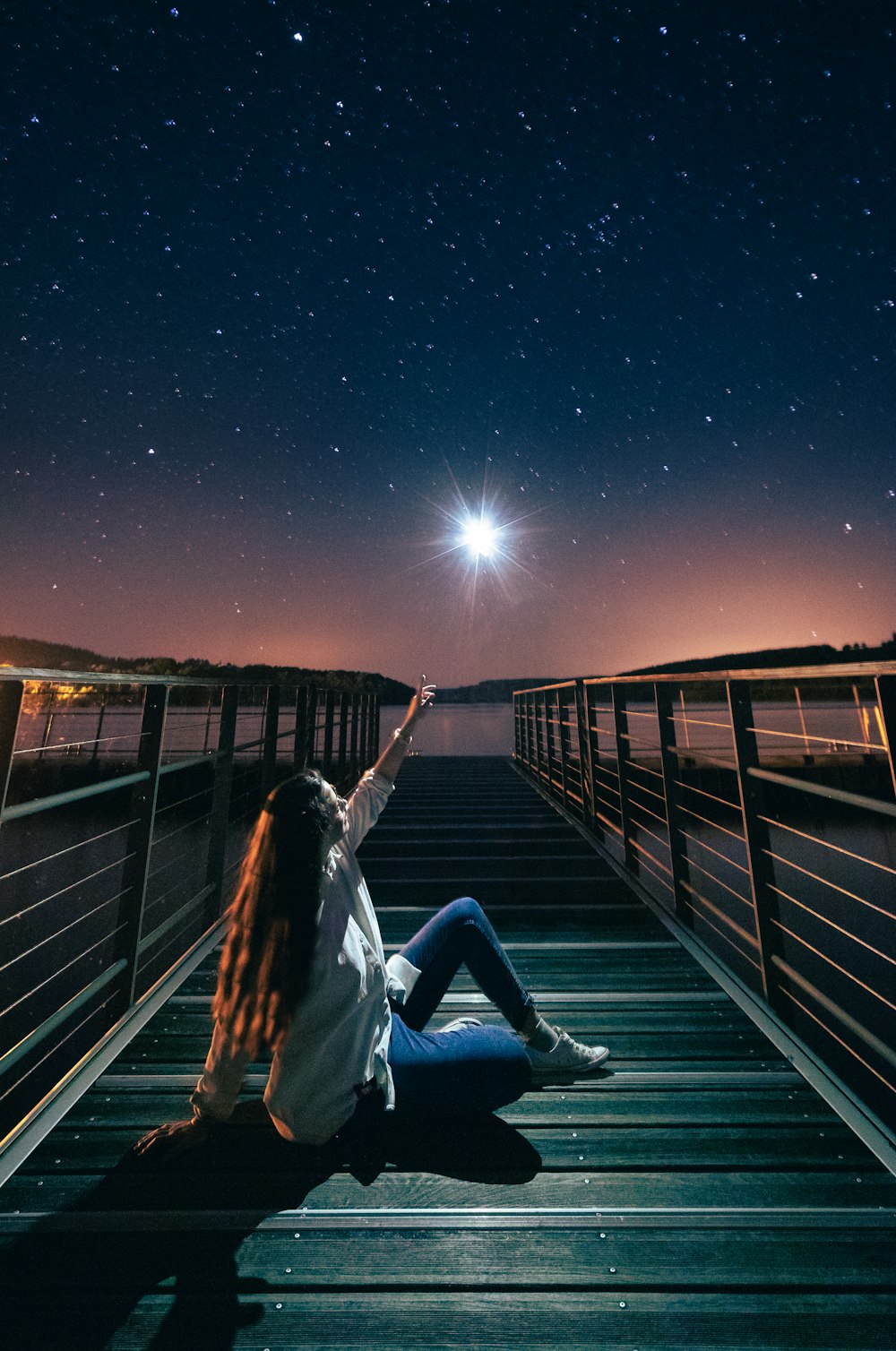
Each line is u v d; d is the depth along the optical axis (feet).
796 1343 3.27
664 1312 3.45
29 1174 4.42
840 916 21.33
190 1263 3.76
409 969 4.86
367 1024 4.10
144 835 6.93
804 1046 5.96
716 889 24.13
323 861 3.86
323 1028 3.92
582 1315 3.44
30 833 29.25
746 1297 3.53
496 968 5.13
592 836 15.11
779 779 6.08
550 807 20.12
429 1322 3.41
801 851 27.55
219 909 9.45
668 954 8.39
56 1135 4.82
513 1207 4.15
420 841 15.10
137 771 6.86
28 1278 3.66
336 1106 4.02
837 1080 5.40
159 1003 6.94
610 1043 6.17
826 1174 4.43
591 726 15.69
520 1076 4.36
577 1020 6.63
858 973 17.99
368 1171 4.47
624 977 7.67
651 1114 5.07
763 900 6.77
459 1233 3.97
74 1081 5.42
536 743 26.18
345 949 3.99
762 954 6.75
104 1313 3.46
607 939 8.98
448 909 5.13
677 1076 5.58
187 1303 3.52
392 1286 3.63
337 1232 3.97
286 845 3.78
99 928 19.76
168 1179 4.38
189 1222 4.04
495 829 16.58
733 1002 7.00
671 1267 3.72
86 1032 14.20
